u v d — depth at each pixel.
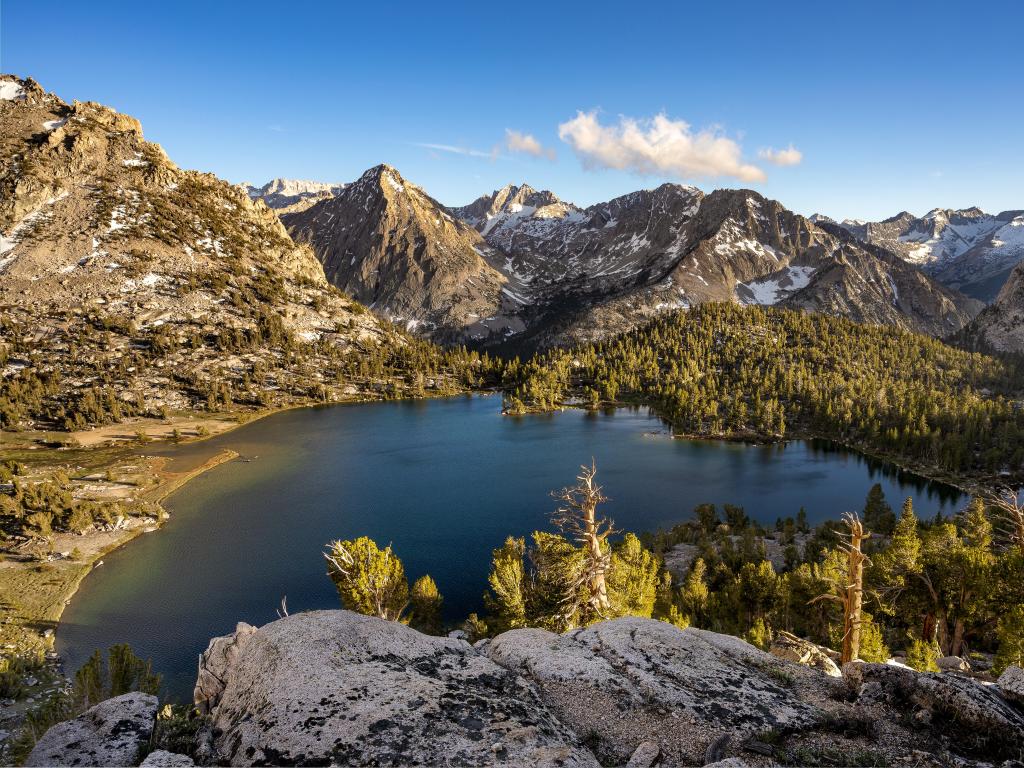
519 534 96.50
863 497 124.00
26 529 84.75
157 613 68.56
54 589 72.81
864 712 13.26
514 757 10.34
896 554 39.28
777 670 16.28
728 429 183.50
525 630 18.25
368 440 168.25
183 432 163.75
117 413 164.38
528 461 148.12
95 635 63.38
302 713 11.16
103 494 108.88
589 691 14.35
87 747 11.01
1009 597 34.16
